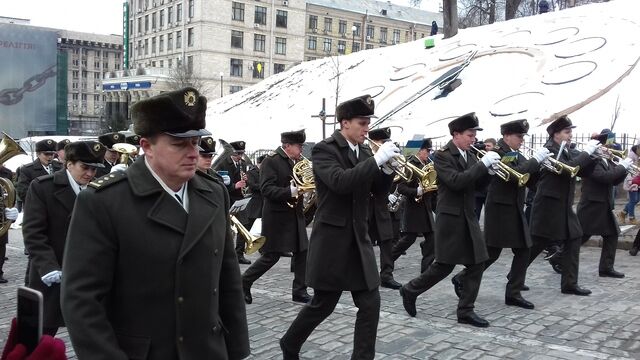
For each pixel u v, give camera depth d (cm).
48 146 946
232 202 1048
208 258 254
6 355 178
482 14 3928
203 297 251
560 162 711
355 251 445
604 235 811
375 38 9106
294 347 466
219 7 6788
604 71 1875
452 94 2170
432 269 617
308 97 2902
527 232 667
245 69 7056
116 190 247
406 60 2784
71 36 10594
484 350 522
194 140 251
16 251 1117
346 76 2919
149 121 244
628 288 754
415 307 654
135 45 8031
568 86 1877
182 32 7000
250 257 1048
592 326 592
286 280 838
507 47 2352
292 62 7425
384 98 2423
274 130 2684
